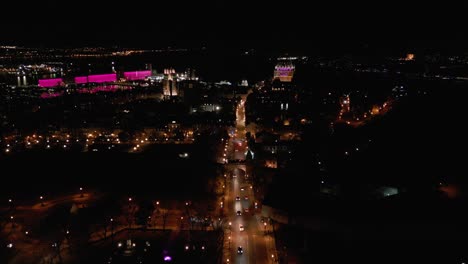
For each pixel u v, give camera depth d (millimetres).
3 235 139875
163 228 144125
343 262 114875
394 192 147375
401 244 117625
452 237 114125
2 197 173375
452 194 132625
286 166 188750
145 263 121625
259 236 139500
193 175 192625
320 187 153875
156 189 176875
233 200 170000
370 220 120625
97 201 165375
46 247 132125
